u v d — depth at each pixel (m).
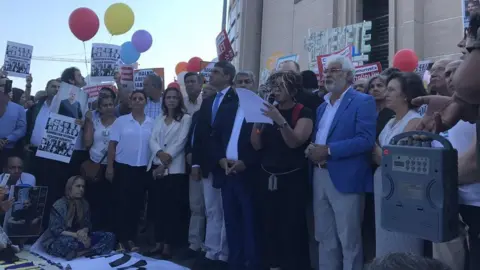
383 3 12.15
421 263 1.20
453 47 10.16
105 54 8.06
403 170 2.20
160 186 5.43
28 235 5.57
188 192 5.68
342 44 9.52
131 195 5.59
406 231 2.18
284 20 15.39
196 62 9.35
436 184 2.07
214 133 4.74
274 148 4.05
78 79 6.43
